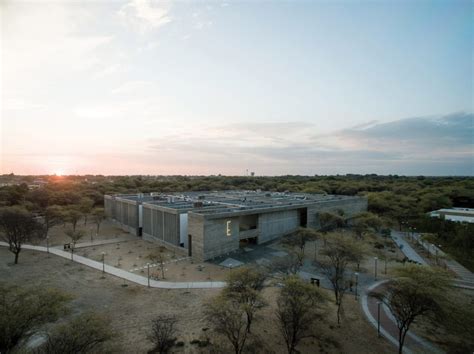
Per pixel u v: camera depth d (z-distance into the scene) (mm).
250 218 60625
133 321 27000
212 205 65688
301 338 23938
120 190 120438
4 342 17953
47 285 35812
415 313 22812
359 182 150125
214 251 49344
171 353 22156
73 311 28812
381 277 40750
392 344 24547
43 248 55031
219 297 25000
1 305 20453
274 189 147375
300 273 41688
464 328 23172
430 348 24031
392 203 90938
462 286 37906
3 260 46781
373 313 30016
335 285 32031
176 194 101375
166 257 49625
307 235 54000
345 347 23953
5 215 47594
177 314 28438
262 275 28406
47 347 18625
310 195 103688
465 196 100875
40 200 90875
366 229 66625
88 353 19109
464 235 54312
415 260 50312
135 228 68188
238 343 23391
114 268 43031
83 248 55625
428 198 93938
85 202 90750
